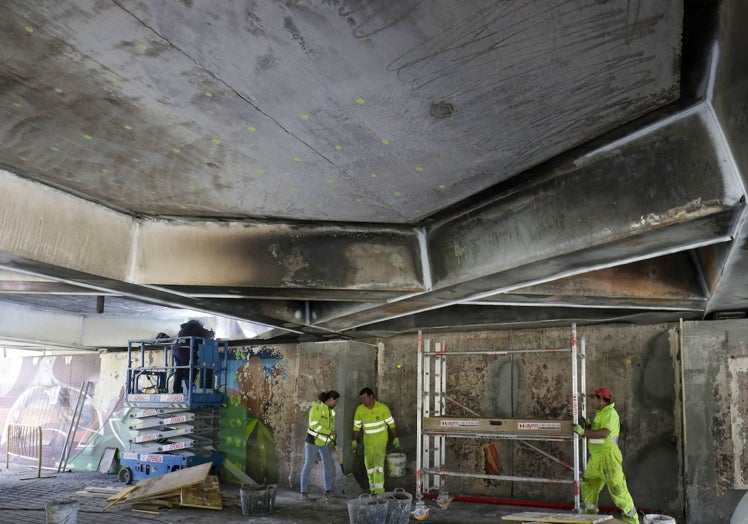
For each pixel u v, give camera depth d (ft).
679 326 29.27
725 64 9.36
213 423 40.24
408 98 11.19
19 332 42.55
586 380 30.96
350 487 34.01
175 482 30.50
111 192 16.38
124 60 10.05
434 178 15.34
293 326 30.78
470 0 8.46
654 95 11.07
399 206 17.63
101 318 47.78
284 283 18.95
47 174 15.08
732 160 10.84
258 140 13.09
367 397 32.07
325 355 37.17
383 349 37.83
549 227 15.02
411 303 23.34
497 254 16.74
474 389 33.78
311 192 16.37
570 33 9.25
